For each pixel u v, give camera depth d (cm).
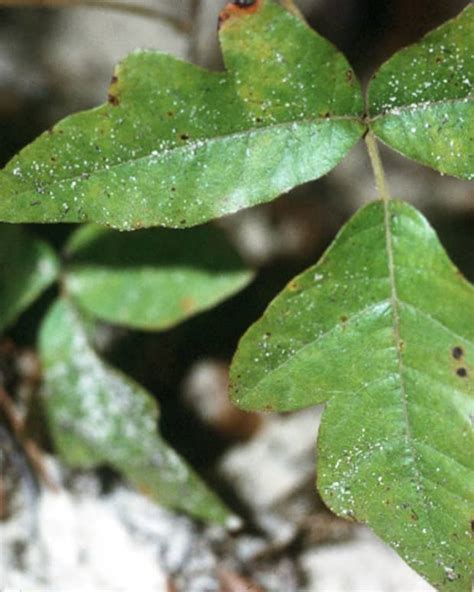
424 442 46
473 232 64
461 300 46
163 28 70
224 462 58
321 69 46
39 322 57
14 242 54
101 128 46
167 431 58
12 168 46
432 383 46
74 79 67
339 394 46
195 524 55
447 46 46
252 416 59
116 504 55
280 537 56
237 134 46
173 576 54
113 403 54
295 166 46
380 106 47
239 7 46
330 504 46
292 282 46
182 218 46
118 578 54
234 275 53
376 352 46
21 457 55
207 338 60
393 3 69
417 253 46
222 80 46
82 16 70
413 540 46
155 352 59
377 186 47
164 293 53
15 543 54
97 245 54
